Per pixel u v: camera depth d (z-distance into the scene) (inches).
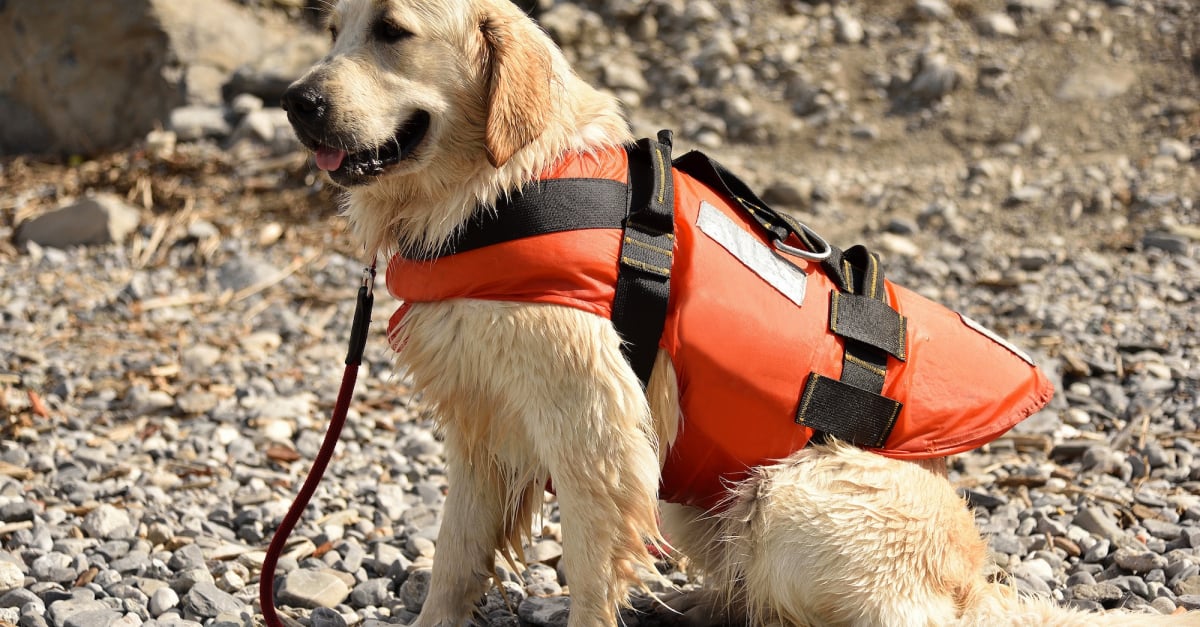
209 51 369.1
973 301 261.4
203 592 127.4
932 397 117.3
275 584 137.1
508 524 124.3
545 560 145.5
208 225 300.5
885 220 307.9
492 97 105.3
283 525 116.0
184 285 273.9
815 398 112.0
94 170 340.8
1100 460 171.6
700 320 108.3
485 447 119.0
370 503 166.6
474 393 111.7
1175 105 339.9
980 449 183.3
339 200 130.2
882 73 365.4
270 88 362.6
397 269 114.0
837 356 113.6
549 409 106.7
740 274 111.3
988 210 308.8
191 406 201.8
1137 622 104.3
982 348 123.2
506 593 127.1
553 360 105.0
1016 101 350.3
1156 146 327.0
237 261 279.1
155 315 253.3
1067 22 373.4
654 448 111.9
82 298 263.4
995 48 369.1
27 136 382.0
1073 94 349.1
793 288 114.2
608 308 106.0
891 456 115.9
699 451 115.0
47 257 286.7
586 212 106.7
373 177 109.1
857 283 120.8
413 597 133.8
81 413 200.1
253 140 342.6
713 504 120.6
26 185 339.6
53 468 174.1
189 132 348.2
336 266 280.5
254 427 195.2
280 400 204.1
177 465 175.8
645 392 110.6
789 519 110.9
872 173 331.0
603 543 109.7
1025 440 183.9
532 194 106.5
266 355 232.7
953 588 112.3
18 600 124.7
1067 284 266.8
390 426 198.4
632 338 107.8
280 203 314.0
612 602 111.8
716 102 358.6
